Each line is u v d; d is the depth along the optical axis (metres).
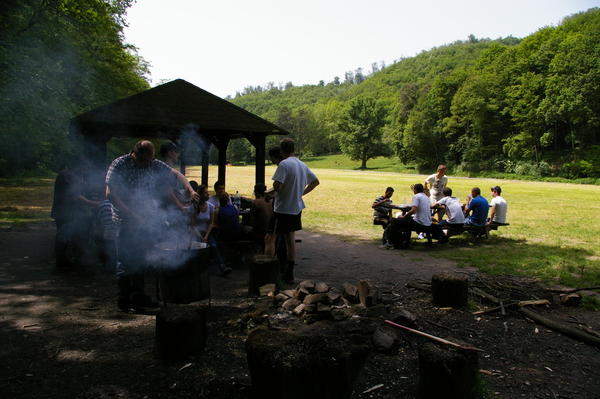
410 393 2.81
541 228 11.75
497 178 61.97
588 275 6.31
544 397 2.83
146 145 4.04
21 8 12.62
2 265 6.06
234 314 4.24
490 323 4.19
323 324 3.84
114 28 21.28
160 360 3.18
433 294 4.71
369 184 34.12
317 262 7.05
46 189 20.92
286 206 5.36
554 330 4.02
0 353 3.23
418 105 79.31
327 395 2.39
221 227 6.46
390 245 8.34
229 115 7.77
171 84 7.68
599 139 63.25
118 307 4.30
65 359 3.17
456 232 9.24
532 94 61.34
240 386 2.80
